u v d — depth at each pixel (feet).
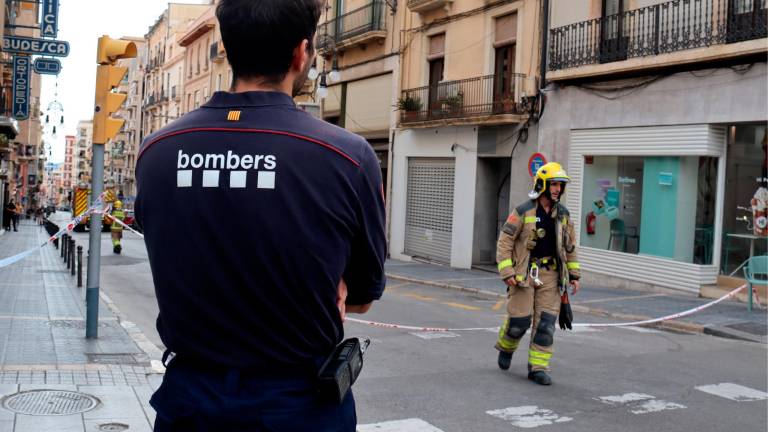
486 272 68.49
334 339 5.98
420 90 79.56
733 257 47.21
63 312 33.63
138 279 53.83
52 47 71.51
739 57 44.96
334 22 98.12
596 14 56.44
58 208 463.83
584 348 29.40
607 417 19.40
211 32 170.30
